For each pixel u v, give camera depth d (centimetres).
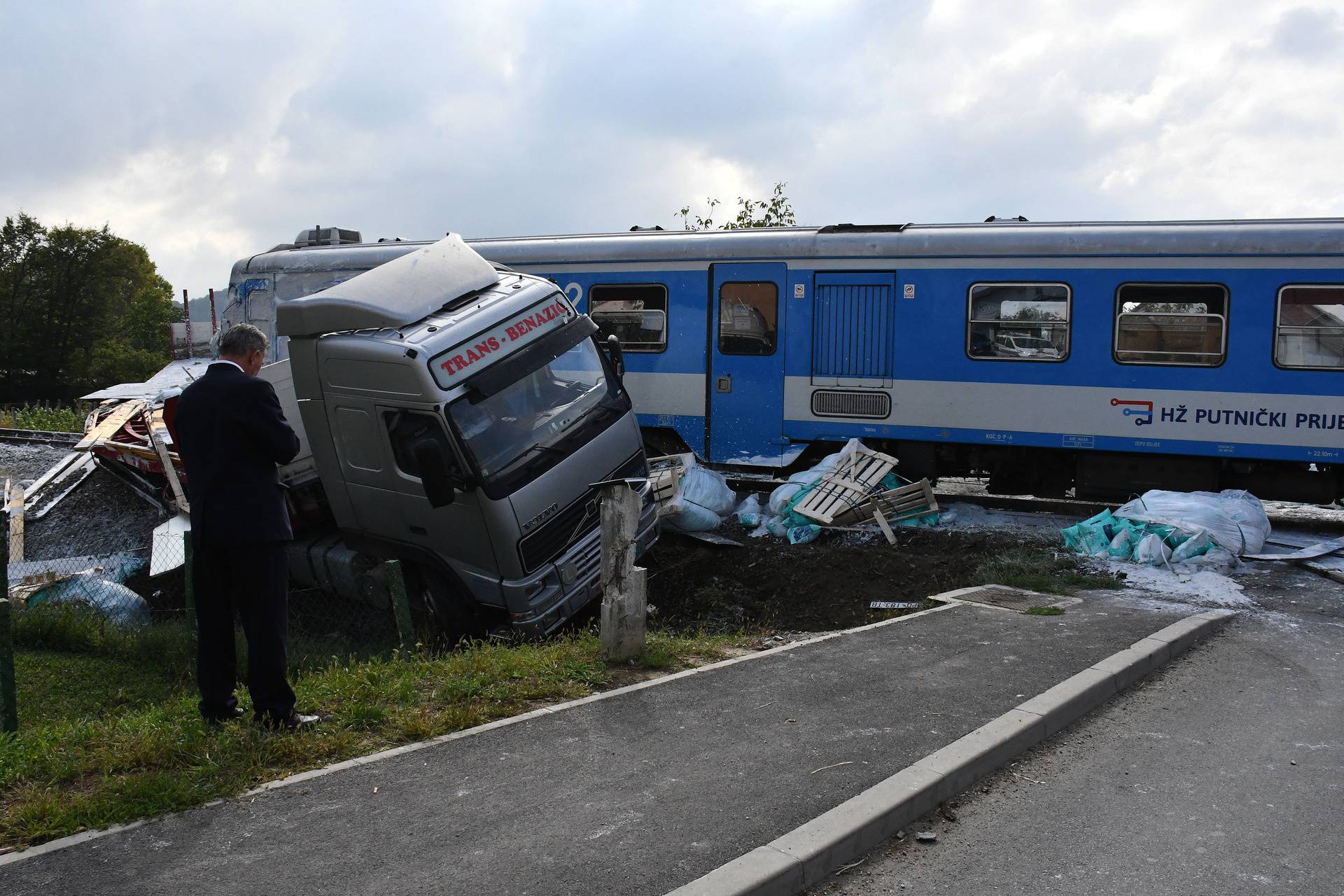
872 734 508
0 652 563
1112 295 1165
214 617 514
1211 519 967
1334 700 595
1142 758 509
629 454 966
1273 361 1116
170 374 2353
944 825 436
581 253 1370
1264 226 1117
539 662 645
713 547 1130
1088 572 920
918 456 1277
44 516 1312
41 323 7588
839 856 395
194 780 446
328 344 902
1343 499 1142
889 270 1241
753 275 1297
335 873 367
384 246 1486
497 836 397
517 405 884
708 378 1327
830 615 957
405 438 869
